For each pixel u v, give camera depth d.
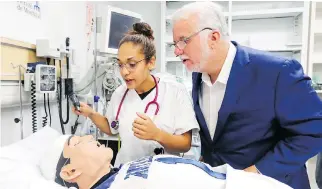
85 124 1.96
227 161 1.10
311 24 2.52
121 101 1.27
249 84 0.99
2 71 1.15
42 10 1.59
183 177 0.78
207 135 1.14
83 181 0.89
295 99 0.90
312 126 0.88
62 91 1.65
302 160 0.90
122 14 2.03
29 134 1.40
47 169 0.94
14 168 0.95
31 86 1.28
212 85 1.08
